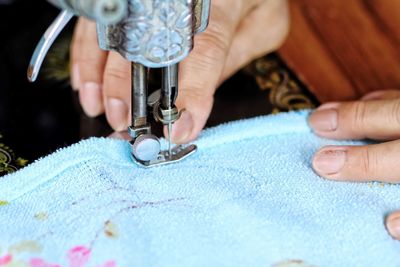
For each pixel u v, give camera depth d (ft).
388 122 2.53
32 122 2.73
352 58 3.37
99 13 1.54
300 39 3.47
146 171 2.34
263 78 3.13
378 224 2.18
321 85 3.20
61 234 2.06
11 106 2.82
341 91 3.17
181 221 2.11
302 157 2.50
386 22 3.61
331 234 2.12
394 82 3.25
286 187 2.32
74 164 2.31
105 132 2.69
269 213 2.17
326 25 3.58
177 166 2.39
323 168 2.37
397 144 2.37
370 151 2.37
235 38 3.06
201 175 2.34
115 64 2.66
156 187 2.27
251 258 2.00
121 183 2.27
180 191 2.25
